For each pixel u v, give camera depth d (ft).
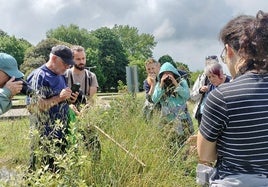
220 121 7.22
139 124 16.44
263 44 7.14
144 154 14.21
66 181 10.34
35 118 12.12
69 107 13.74
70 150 10.82
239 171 7.23
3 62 11.07
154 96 18.34
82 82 18.04
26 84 12.00
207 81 18.90
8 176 9.79
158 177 13.62
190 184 13.87
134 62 272.92
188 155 15.08
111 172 13.15
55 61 14.02
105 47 278.46
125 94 20.34
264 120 7.04
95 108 14.23
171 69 18.45
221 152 7.45
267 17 7.23
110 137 14.23
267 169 7.17
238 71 7.49
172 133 16.39
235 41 7.37
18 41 284.82
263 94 7.11
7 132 12.37
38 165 10.87
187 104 19.62
